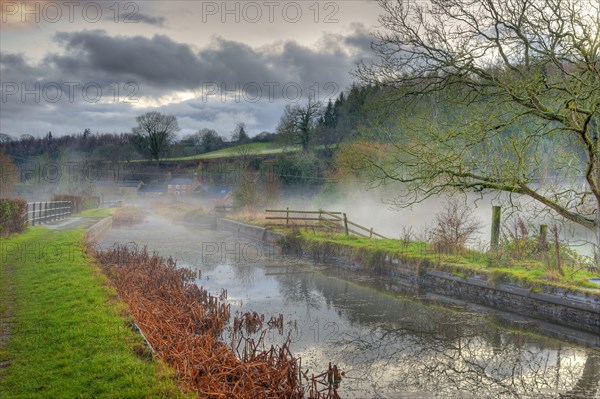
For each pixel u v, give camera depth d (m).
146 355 6.66
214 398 5.79
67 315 8.48
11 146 84.19
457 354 9.54
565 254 13.55
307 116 56.47
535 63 11.02
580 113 10.17
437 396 7.62
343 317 12.12
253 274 18.22
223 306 11.66
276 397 6.43
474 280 13.92
